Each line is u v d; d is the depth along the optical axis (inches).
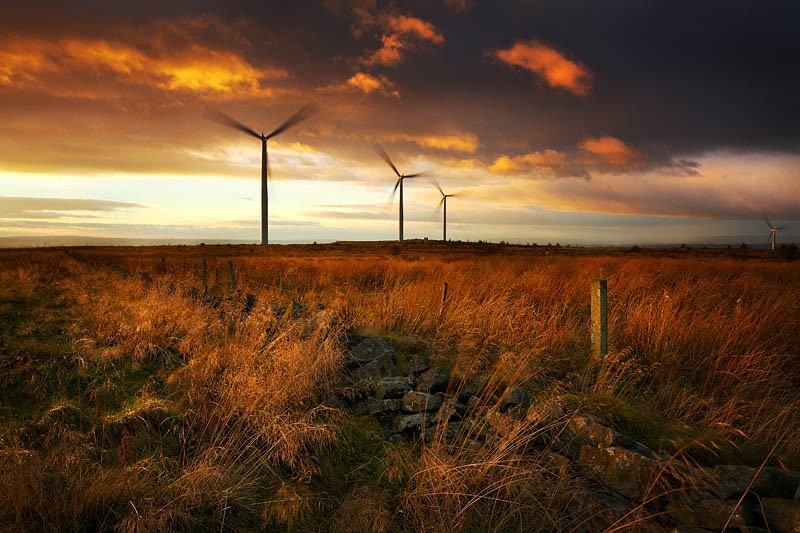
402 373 243.0
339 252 2386.8
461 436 166.1
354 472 157.8
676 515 120.9
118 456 154.0
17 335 314.0
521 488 135.3
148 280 664.4
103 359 254.1
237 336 256.7
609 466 138.6
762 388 223.3
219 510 131.4
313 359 230.1
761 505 114.0
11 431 161.2
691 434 170.6
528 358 250.7
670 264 807.7
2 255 1552.7
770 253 2219.5
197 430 176.4
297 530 128.6
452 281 524.7
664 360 263.0
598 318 245.3
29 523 116.8
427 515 131.0
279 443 162.7
